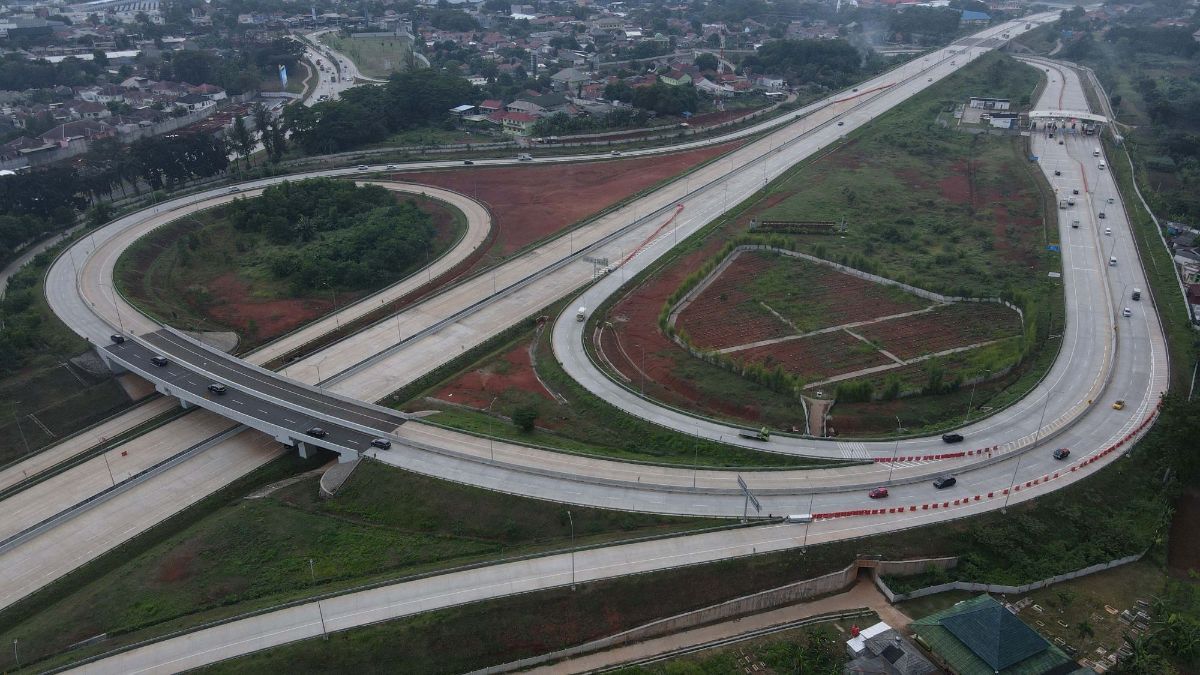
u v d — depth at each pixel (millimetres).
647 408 140000
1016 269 190875
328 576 106188
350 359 156875
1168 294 176875
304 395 142500
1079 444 127125
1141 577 105688
